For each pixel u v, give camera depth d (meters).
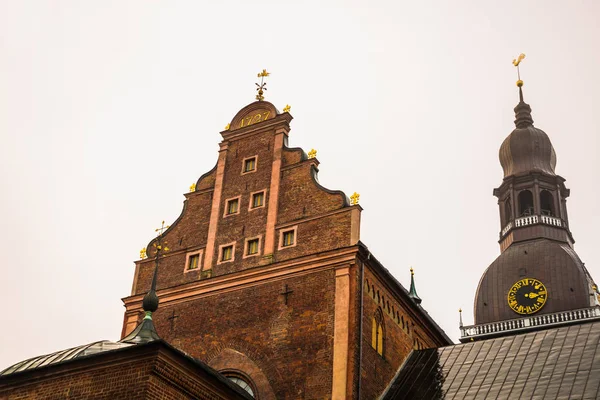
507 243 76.62
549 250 73.38
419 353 38.78
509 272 73.38
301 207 37.56
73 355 28.25
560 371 33.00
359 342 33.66
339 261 35.06
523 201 78.62
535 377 33.12
